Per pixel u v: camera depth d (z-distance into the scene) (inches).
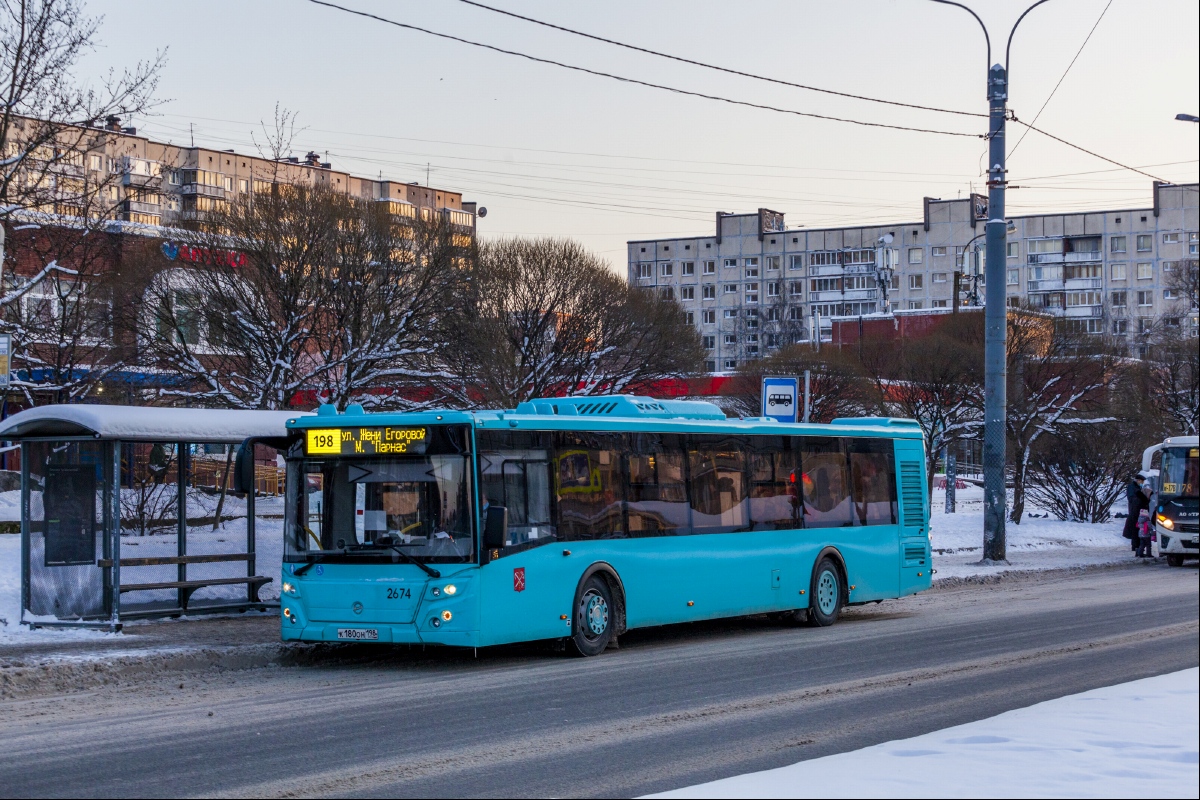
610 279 1462.8
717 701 450.9
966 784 267.6
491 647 637.9
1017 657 565.3
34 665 498.3
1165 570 1154.7
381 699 460.4
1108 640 624.4
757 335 4724.4
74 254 1024.2
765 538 700.0
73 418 614.5
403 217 1259.2
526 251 1421.0
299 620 563.5
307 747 368.2
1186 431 1915.6
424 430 554.6
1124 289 5029.5
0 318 997.8
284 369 1122.0
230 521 844.0
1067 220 5113.2
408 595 543.8
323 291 1160.8
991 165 1163.9
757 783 281.3
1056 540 1472.7
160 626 660.7
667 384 1547.7
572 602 583.8
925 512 836.6
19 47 848.9
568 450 593.6
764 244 5315.0
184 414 656.4
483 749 364.5
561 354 1417.3
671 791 277.9
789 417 877.2
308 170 1425.9
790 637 673.6
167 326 1136.2
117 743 374.6
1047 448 1736.0
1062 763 288.8
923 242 5093.5
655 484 637.9
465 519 544.1
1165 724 342.0
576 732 391.2
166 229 1175.6
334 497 567.2
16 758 353.4
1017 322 1764.3
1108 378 1797.5
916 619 759.7
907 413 1878.7
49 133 884.0
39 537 650.8
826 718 412.8
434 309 1232.8
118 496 633.0
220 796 307.6
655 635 701.9
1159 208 5000.0
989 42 1154.7
